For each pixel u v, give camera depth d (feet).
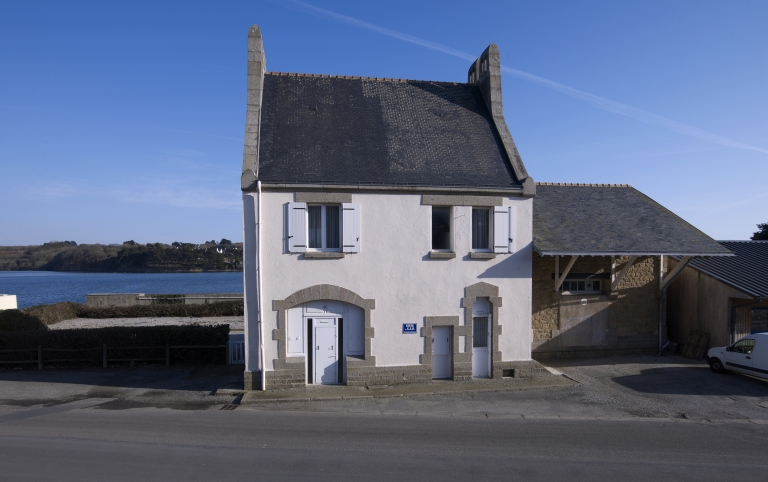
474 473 23.27
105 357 51.70
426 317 43.47
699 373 46.29
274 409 36.06
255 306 41.29
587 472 23.70
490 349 45.06
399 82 55.47
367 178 43.09
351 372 42.19
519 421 33.09
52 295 201.16
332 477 22.38
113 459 24.17
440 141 49.24
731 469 24.43
